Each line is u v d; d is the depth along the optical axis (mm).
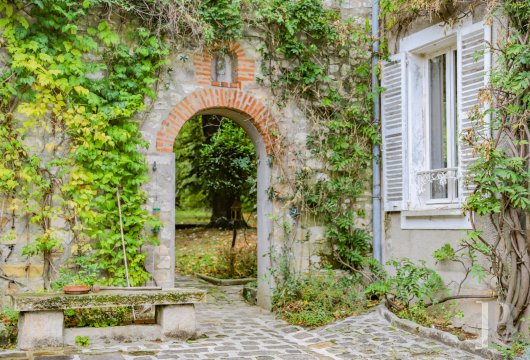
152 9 7316
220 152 11617
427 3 6828
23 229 6898
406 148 7605
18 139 6852
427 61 7660
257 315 7699
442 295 6891
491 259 6059
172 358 5441
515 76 5797
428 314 6855
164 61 7363
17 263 6859
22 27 6781
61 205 7023
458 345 5777
